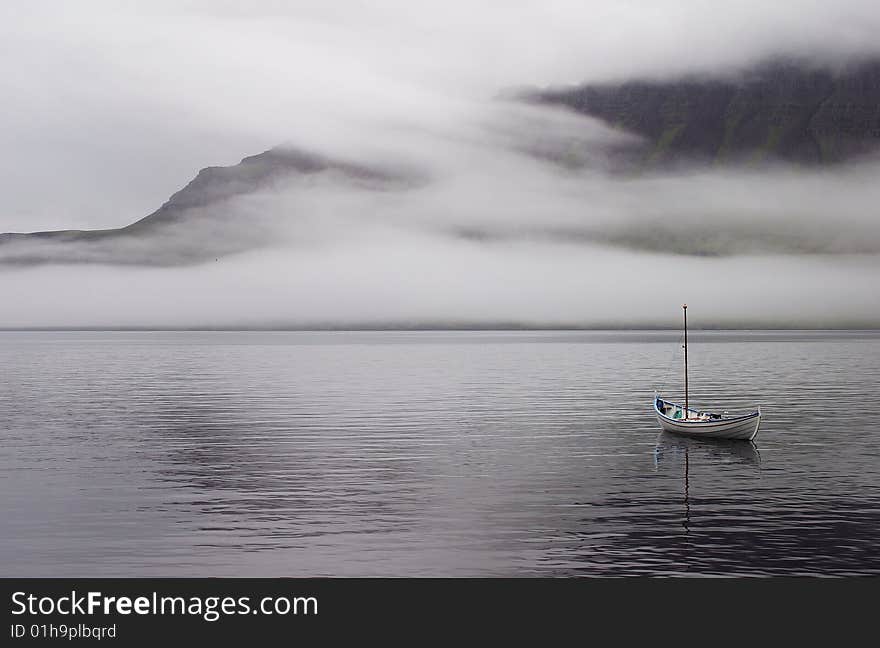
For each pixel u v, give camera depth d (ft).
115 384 394.73
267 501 144.15
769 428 236.63
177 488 154.92
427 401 310.45
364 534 123.85
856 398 323.37
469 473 168.55
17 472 170.91
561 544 118.62
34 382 408.46
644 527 127.03
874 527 126.41
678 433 221.87
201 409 284.41
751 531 124.36
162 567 110.83
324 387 374.02
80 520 131.64
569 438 216.13
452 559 113.29
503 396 329.52
